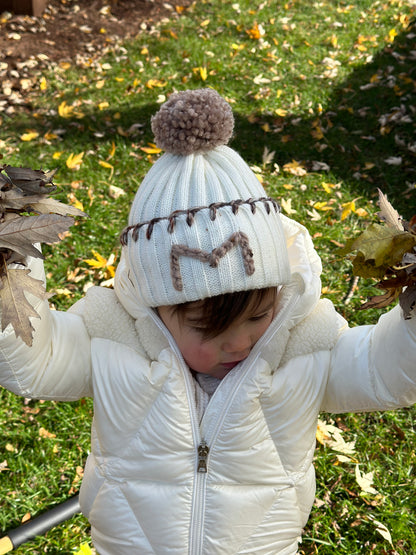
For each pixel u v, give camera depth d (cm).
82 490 178
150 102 567
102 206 419
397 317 148
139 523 167
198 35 700
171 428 157
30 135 511
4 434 286
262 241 143
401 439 285
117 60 652
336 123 525
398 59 612
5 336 142
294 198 430
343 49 652
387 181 448
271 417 161
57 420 294
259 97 563
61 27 723
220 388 158
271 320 160
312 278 159
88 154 485
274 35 687
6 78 616
